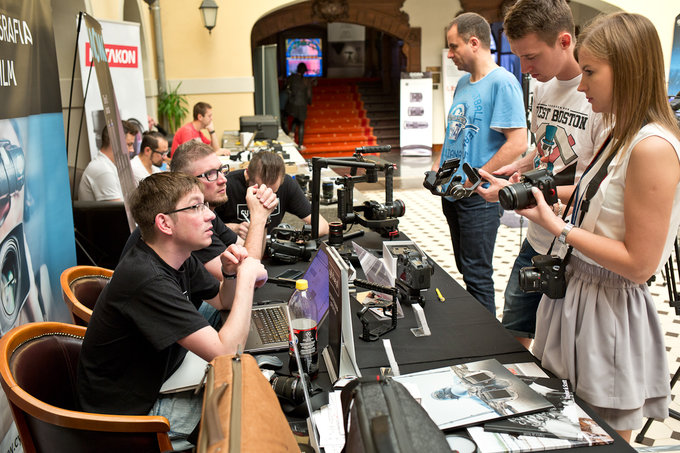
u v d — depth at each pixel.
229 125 10.16
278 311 2.10
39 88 2.77
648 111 1.39
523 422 1.38
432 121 13.20
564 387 1.55
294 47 19.70
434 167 3.32
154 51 9.70
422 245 5.87
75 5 4.96
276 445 0.90
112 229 4.17
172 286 1.68
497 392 1.50
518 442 1.30
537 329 1.77
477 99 2.98
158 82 9.62
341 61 20.14
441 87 13.17
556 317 1.65
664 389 1.59
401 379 1.57
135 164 4.94
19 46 2.55
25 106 2.58
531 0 1.96
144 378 1.71
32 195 2.62
